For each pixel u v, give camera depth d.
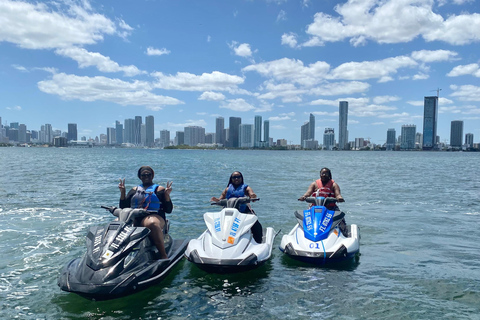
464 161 73.06
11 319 4.58
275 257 7.36
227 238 6.35
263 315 4.74
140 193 6.57
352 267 6.70
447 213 12.16
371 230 9.70
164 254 6.17
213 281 5.94
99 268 5.00
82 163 43.91
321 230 7.10
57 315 4.70
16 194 15.18
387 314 4.79
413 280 6.02
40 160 50.97
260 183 21.77
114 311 4.82
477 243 8.41
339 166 46.41
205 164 47.31
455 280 6.02
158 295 5.35
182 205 13.10
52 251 7.36
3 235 8.50
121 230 5.51
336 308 4.96
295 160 69.06
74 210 11.65
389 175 30.02
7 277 5.97
